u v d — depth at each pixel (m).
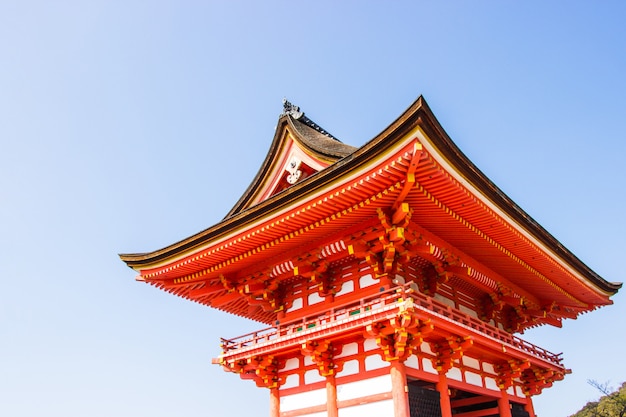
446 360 14.09
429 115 10.36
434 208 12.93
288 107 19.16
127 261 16.91
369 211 13.08
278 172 16.89
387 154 11.01
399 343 12.44
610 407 46.97
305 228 13.85
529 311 19.80
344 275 15.11
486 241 14.95
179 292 18.00
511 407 18.05
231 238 14.58
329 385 13.90
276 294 16.66
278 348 14.53
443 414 13.68
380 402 12.78
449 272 15.36
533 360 17.03
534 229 15.05
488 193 12.80
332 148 16.73
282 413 15.00
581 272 18.41
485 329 15.30
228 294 17.27
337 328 13.14
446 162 11.31
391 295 12.89
